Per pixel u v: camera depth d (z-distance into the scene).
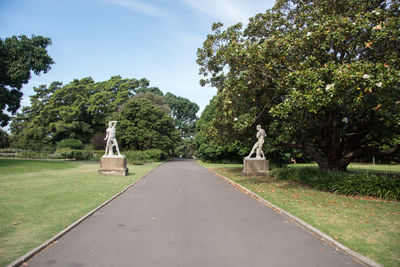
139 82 72.06
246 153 34.12
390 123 12.11
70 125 52.16
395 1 10.89
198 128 46.34
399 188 9.36
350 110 12.84
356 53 11.48
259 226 6.23
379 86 8.27
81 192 10.41
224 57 12.50
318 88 9.41
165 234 5.60
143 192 11.08
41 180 13.61
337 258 4.46
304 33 11.38
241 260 4.32
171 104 70.50
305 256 4.52
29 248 4.68
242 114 13.46
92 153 39.78
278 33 11.93
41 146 50.12
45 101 59.78
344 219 6.72
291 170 15.82
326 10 12.44
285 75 11.19
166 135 48.38
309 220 6.61
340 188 10.42
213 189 12.05
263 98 13.04
